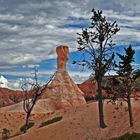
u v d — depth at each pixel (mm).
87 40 51469
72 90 114688
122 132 50469
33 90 69812
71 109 70875
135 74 50000
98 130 53438
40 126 68875
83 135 53438
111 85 51812
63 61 118312
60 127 57656
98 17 51406
